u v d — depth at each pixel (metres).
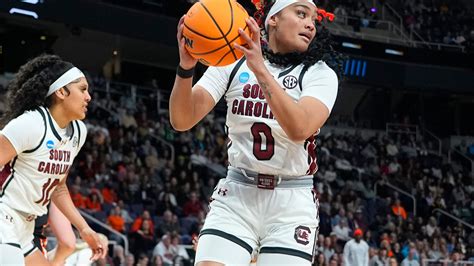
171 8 16.67
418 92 21.64
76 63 18.58
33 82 3.39
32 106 3.40
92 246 3.88
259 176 2.95
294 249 2.88
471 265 11.65
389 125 21.97
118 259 9.19
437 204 17.64
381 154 19.53
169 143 15.25
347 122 21.64
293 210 2.93
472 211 18.36
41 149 3.35
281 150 2.90
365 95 22.31
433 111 23.20
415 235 14.68
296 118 2.65
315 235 2.99
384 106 22.70
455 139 22.47
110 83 17.16
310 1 2.95
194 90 3.02
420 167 19.81
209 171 14.80
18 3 14.40
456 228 16.30
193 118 3.01
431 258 13.64
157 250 9.76
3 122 3.46
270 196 2.95
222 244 2.90
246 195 2.96
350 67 19.31
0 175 3.39
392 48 19.91
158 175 13.65
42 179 3.42
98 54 18.61
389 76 19.91
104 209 11.19
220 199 3.00
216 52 2.73
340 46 19.16
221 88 3.04
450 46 21.98
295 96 2.92
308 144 2.93
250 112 2.93
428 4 24.66
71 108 3.45
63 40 17.69
